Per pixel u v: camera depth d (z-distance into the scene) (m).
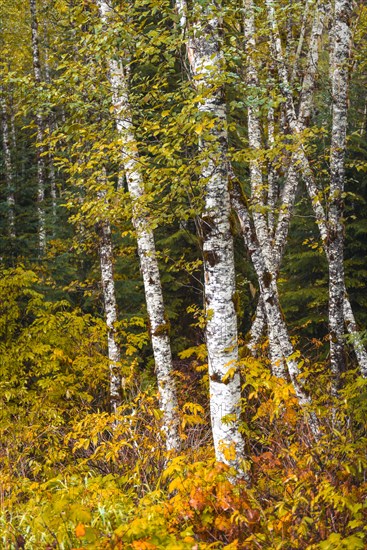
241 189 7.46
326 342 11.51
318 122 10.32
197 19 5.41
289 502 4.47
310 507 4.49
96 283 12.52
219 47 5.50
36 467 6.44
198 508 4.34
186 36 5.78
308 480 4.62
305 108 8.27
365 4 9.39
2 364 8.91
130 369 8.88
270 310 7.11
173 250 12.09
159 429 6.88
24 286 10.05
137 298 12.52
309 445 5.59
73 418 8.93
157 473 6.35
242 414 6.55
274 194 8.75
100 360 9.59
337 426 5.78
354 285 11.13
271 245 7.88
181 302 12.38
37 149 13.46
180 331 12.62
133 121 6.73
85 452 7.61
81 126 6.74
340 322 7.05
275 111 9.27
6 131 16.52
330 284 7.06
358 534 4.03
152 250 7.59
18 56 18.30
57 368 8.92
